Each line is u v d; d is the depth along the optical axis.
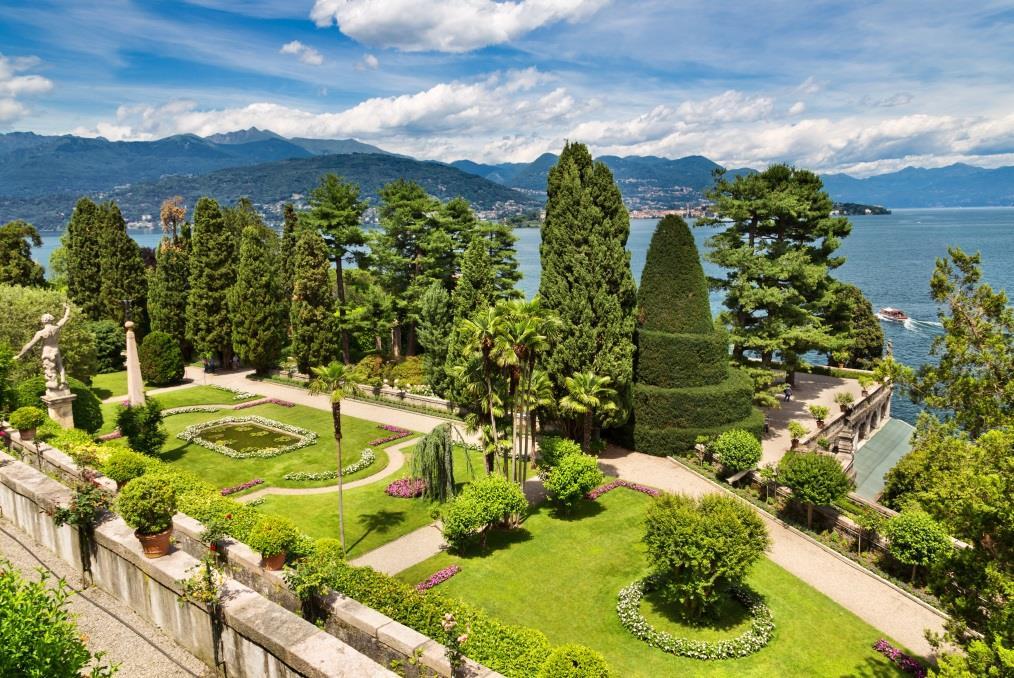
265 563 17.20
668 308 41.91
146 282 74.25
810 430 44.75
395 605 16.97
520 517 32.09
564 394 40.44
